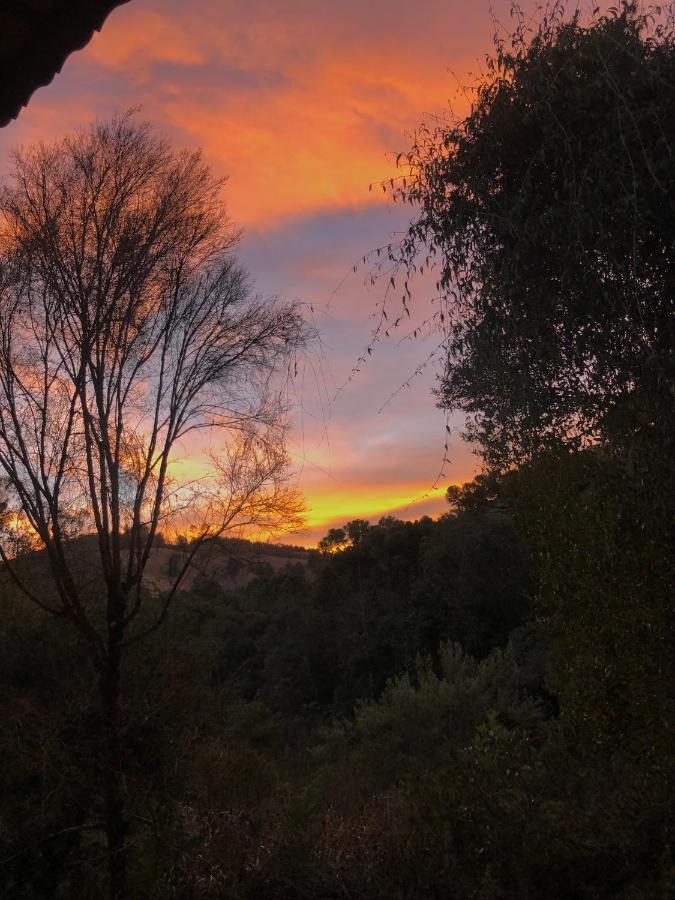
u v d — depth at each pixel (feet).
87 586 23.12
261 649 118.11
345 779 44.16
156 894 17.20
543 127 10.18
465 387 11.95
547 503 17.11
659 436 10.17
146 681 22.25
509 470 16.07
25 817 19.58
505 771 14.66
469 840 13.71
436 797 14.39
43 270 22.11
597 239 9.89
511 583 94.99
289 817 18.07
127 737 20.61
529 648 64.34
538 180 10.76
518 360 11.06
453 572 102.37
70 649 23.47
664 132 9.57
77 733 20.54
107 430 22.45
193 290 24.08
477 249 11.17
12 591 26.86
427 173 11.27
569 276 10.03
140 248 22.85
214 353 23.98
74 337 22.75
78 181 23.11
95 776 19.94
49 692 22.22
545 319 10.37
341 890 14.06
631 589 14.46
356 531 127.95
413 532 123.65
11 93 7.09
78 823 20.83
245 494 24.53
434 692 52.13
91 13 6.36
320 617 120.26
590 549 15.79
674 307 10.03
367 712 52.90
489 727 18.42
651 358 9.33
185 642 24.26
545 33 10.72
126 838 20.34
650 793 12.87
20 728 20.49
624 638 15.21
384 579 121.19
